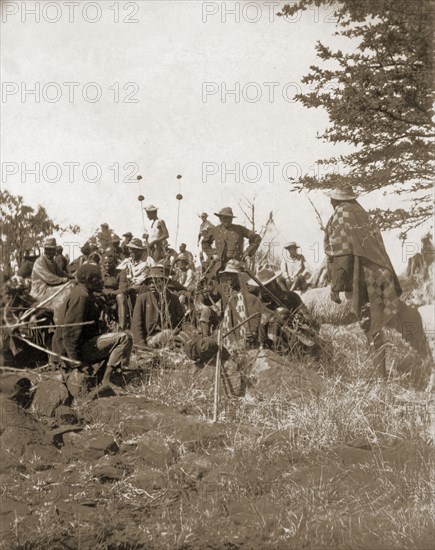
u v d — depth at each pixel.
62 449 7.03
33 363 8.02
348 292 9.05
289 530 5.97
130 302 9.29
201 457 6.95
